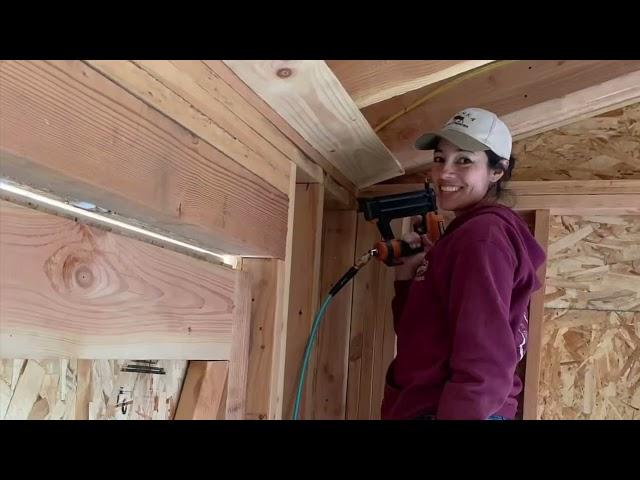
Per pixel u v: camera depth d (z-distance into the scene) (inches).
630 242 91.2
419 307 62.1
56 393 37.9
